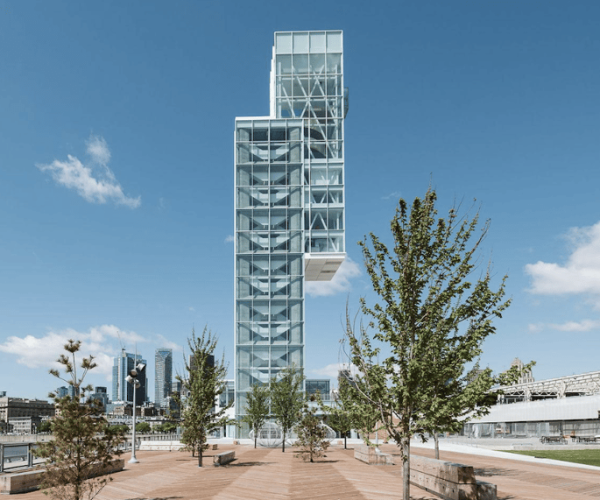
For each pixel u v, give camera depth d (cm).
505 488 1994
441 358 1485
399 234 1520
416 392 1427
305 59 9969
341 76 9906
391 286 1519
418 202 1510
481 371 1448
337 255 9081
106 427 1501
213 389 2983
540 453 4138
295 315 8712
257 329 8656
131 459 3356
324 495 1877
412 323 1485
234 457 3716
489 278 1480
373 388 1475
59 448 1443
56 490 1454
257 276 8831
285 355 8556
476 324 1477
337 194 9388
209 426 2992
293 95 9831
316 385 7831
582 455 3866
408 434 1428
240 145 9212
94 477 2494
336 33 10031
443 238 1520
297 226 9012
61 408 1444
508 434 8338
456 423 1430
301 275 8850
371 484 2142
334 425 4497
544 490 1939
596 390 8319
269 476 2492
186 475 2595
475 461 3216
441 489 1766
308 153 9488
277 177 9131
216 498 1856
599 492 1888
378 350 1524
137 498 1881
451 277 1502
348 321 1554
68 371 1473
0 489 2031
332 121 9719
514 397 9744
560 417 7388
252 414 5106
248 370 8481
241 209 9038
